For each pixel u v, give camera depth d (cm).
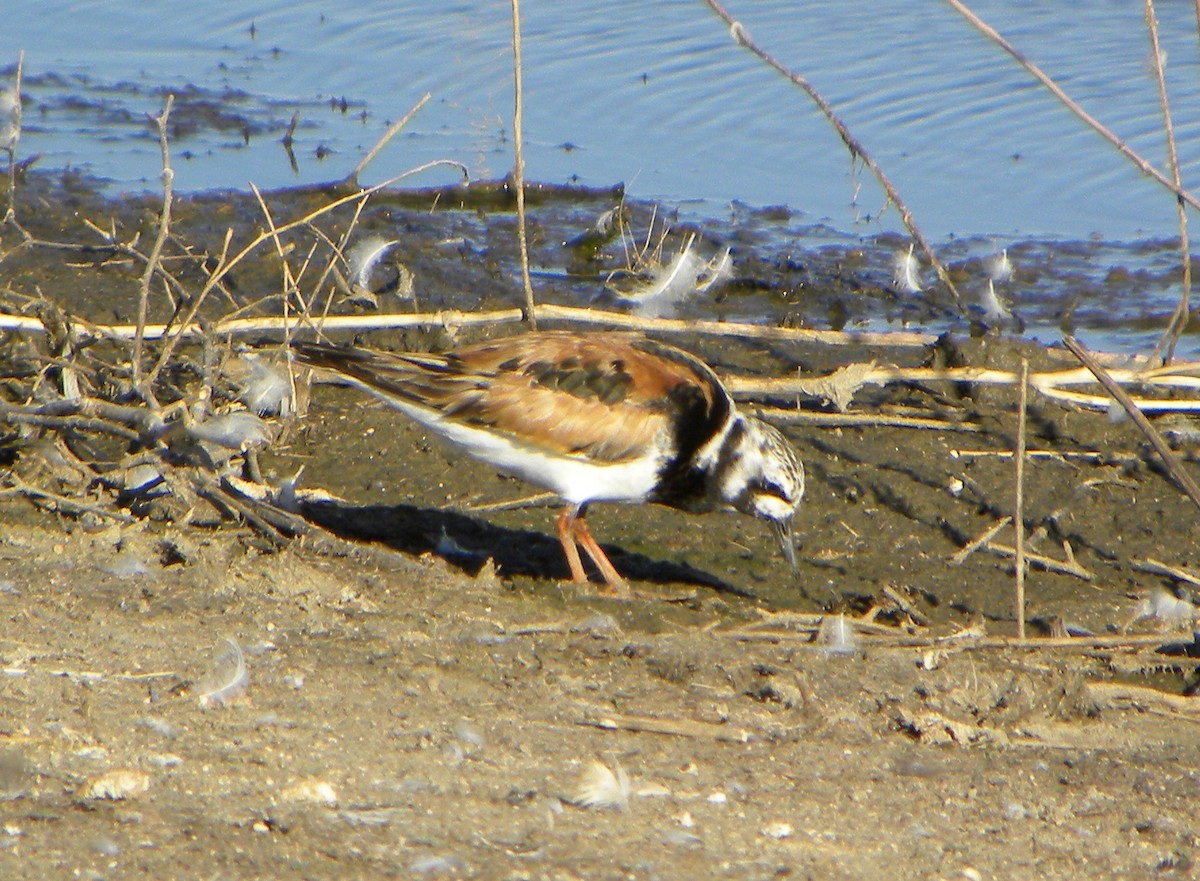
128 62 2472
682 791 786
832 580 1232
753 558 1266
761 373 1572
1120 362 1541
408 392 1148
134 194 1958
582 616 1074
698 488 1202
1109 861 754
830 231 1928
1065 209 1962
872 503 1348
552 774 788
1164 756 905
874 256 1861
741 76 2308
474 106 2269
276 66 2448
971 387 1512
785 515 1212
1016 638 1066
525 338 1186
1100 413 1479
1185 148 2022
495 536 1275
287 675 886
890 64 2319
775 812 772
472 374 1152
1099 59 2275
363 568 1102
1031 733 932
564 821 736
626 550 1270
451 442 1181
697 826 746
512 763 799
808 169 2069
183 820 702
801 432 1452
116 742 776
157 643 917
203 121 2227
